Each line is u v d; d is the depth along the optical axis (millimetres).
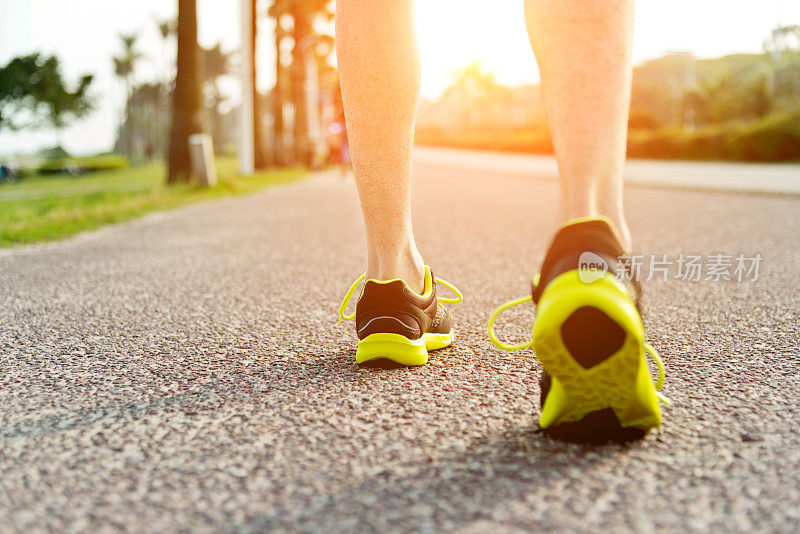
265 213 7430
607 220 1116
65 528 944
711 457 1160
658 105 68688
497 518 953
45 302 2730
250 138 17891
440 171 20766
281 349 1938
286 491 1046
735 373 1695
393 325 1683
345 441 1240
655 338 2094
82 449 1226
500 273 3541
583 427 1207
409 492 1035
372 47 1515
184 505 1007
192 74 12867
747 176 14117
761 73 49625
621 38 1192
